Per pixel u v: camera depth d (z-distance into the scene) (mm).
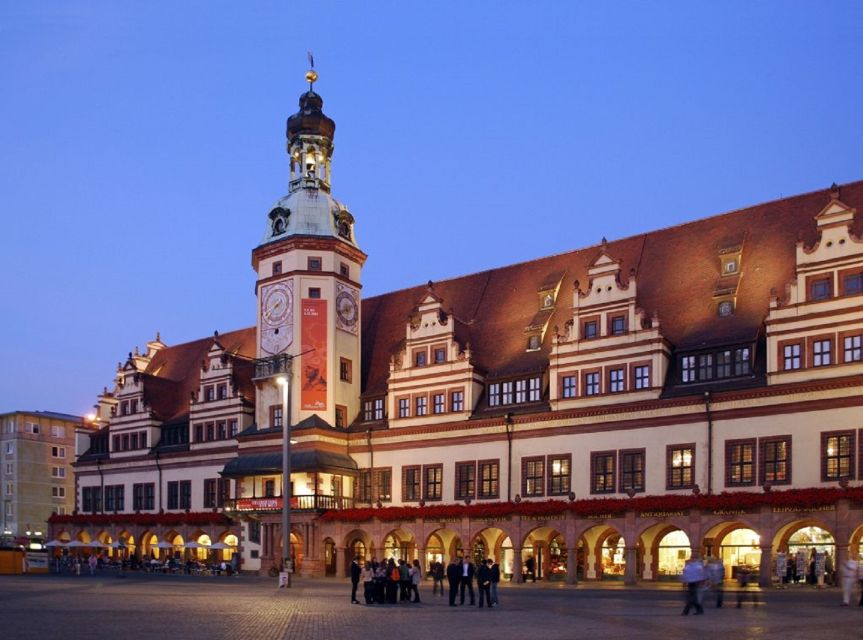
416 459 72062
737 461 56344
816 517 51344
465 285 81438
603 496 61406
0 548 78188
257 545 80875
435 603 42875
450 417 70438
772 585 52250
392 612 37094
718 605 38656
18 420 130375
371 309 86750
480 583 40344
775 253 62625
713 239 67125
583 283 71500
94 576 74750
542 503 62375
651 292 67000
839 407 52969
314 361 77375
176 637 27172
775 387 55375
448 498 69500
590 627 30578
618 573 61875
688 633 28359
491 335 73875
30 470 130375
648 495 59406
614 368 62656
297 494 75688
